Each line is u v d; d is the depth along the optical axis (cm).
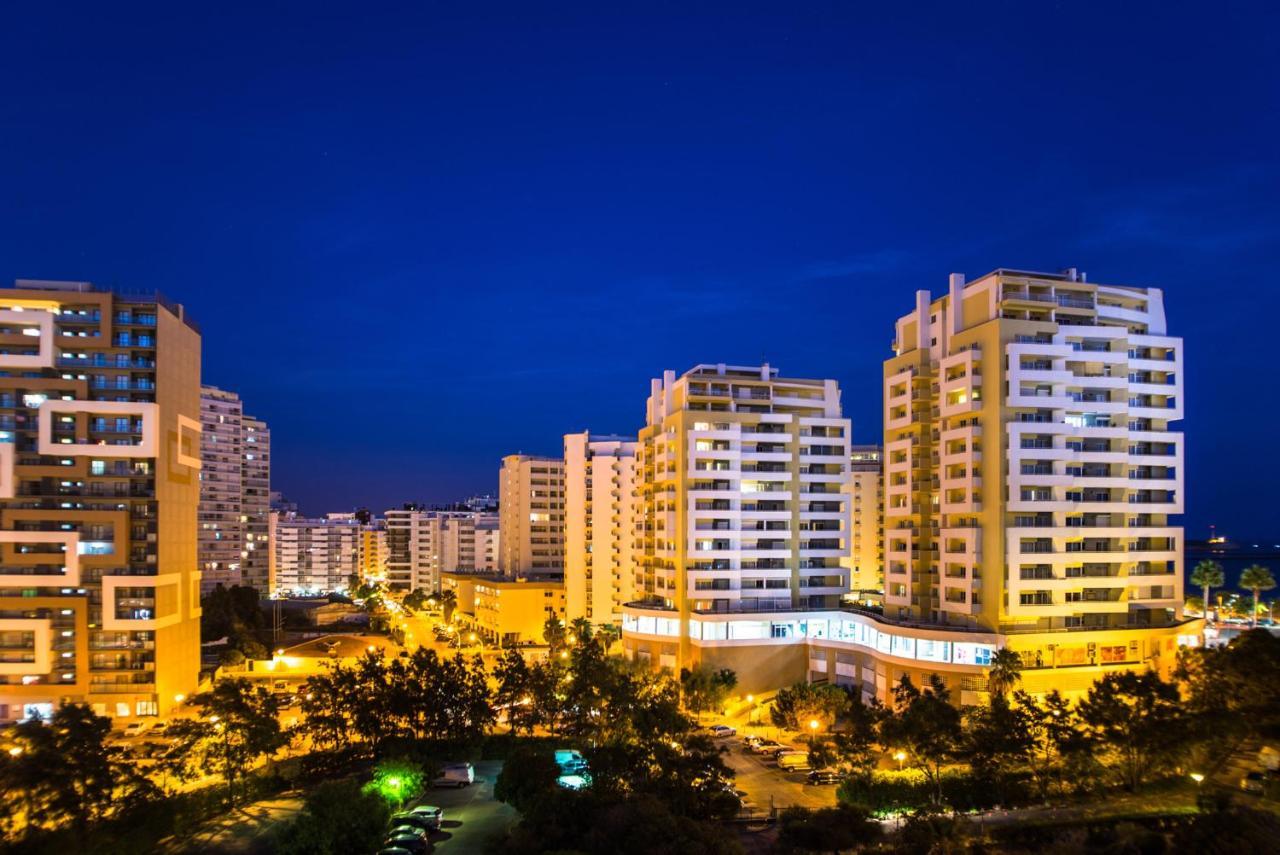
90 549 11750
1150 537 10981
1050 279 11081
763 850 6475
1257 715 7931
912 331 12238
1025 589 10338
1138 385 11038
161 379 12306
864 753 8175
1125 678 7838
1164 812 6600
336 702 9144
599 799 6266
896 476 12119
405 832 6300
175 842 6744
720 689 11506
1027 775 7575
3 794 6269
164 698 12050
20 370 11956
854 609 13362
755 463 13900
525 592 19262
